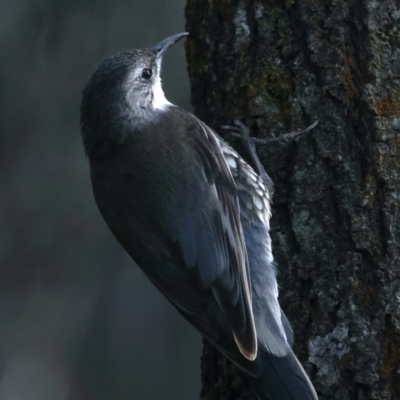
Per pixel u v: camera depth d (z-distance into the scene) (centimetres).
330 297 909
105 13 1698
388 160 916
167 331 1662
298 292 929
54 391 1661
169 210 947
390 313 888
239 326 903
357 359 888
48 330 1705
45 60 1711
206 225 950
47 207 1730
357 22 951
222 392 988
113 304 1692
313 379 900
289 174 959
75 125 1720
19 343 1700
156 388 1639
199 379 1631
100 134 1014
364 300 898
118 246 1719
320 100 951
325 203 931
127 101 1015
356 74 946
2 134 1720
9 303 1712
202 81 1052
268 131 972
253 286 950
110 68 1030
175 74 1661
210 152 984
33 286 1720
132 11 1691
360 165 926
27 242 1727
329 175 935
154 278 960
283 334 905
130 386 1642
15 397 1664
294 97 962
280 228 958
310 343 906
